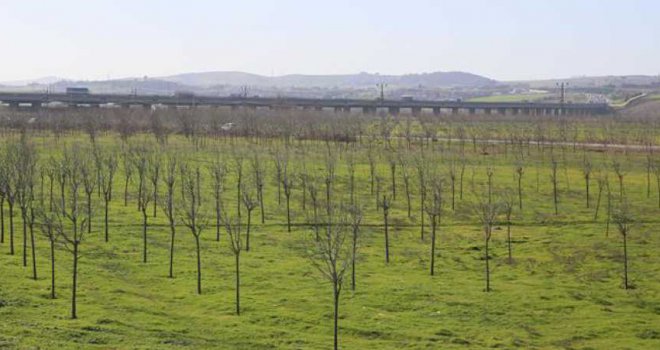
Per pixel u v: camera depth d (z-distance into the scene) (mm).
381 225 92875
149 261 72375
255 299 60125
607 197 109750
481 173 131500
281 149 157375
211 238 83812
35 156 111250
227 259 74125
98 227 86438
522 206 104625
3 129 178000
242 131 185500
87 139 169375
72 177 93375
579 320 56156
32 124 183125
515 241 84625
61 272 65875
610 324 55094
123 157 127688
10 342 45344
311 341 50062
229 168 129375
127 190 109312
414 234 88438
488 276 64812
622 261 75188
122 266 70000
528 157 154750
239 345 48438
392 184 118625
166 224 89875
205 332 50938
